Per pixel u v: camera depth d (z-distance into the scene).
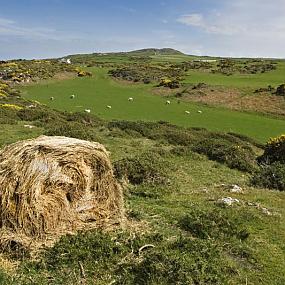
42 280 5.89
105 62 100.44
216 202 10.16
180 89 55.31
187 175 13.99
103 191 7.61
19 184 6.64
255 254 7.31
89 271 6.21
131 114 40.06
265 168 14.38
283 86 50.12
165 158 16.91
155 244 7.14
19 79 58.44
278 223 9.05
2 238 6.49
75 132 18.59
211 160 17.97
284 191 12.79
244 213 9.29
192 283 5.89
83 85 60.12
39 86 57.31
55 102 45.16
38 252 6.58
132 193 10.72
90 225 7.39
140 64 89.69
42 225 6.79
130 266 6.36
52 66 74.44
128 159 12.80
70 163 7.19
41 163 6.86
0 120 22.50
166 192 11.09
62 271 6.16
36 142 7.06
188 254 6.60
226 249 7.39
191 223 8.16
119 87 59.62
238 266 6.84
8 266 6.23
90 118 28.61
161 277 5.95
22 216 6.62
